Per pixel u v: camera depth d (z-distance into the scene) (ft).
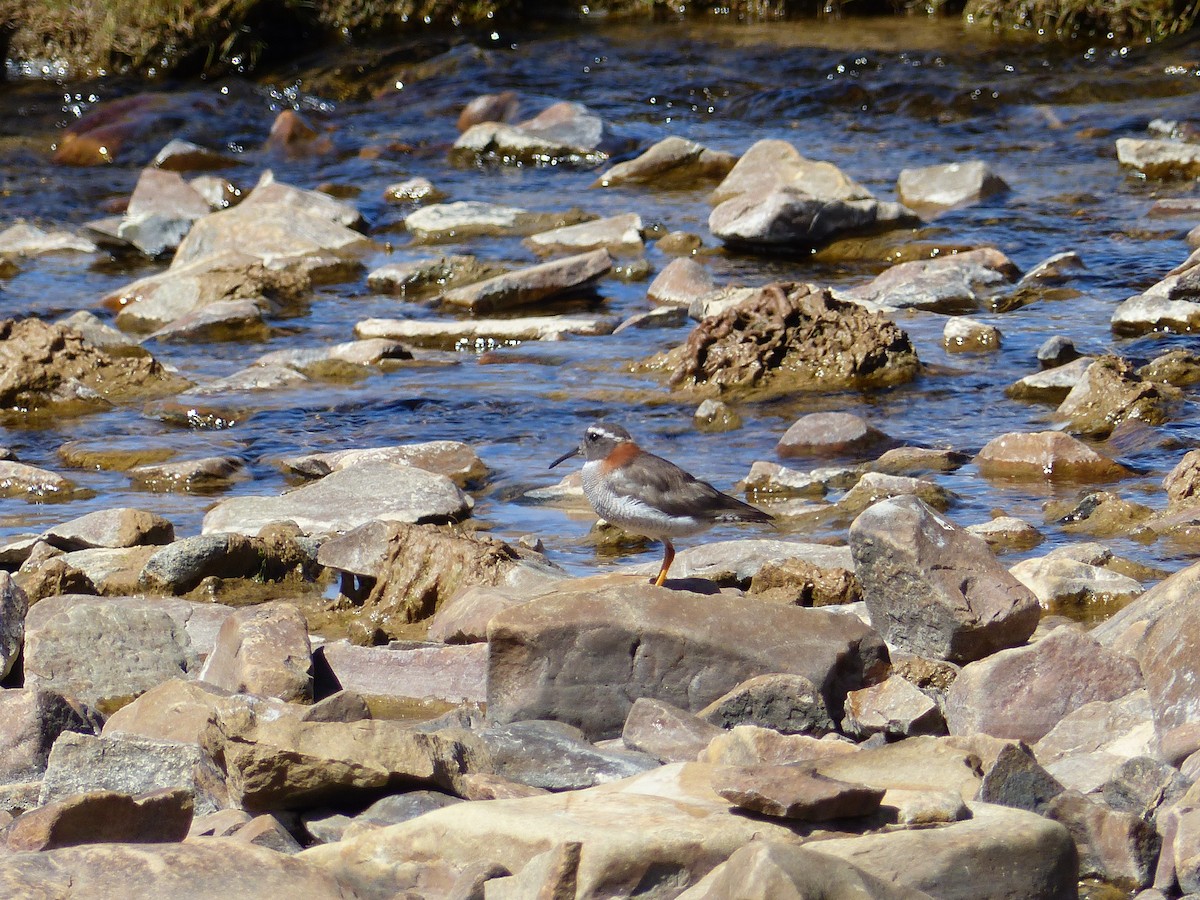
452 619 73.26
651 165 195.21
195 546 82.89
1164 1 249.75
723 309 126.00
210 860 42.70
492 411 117.50
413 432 113.50
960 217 166.50
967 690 60.34
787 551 80.79
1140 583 76.59
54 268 167.73
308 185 199.00
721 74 244.63
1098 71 231.30
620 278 155.22
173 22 257.34
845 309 125.08
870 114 220.64
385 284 155.53
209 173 206.18
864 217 162.40
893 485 94.32
